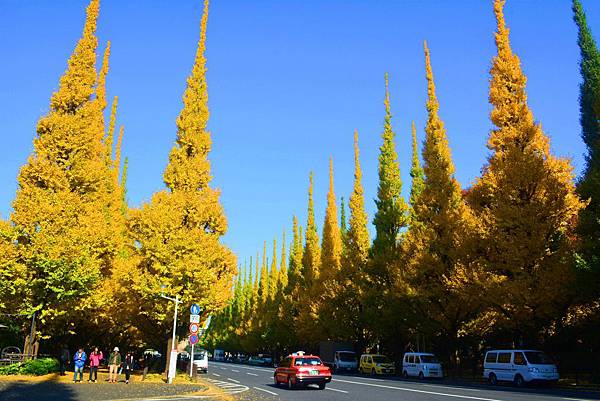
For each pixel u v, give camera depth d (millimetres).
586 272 20250
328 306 44594
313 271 55469
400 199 39000
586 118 32844
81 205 25797
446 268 30469
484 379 27734
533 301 23250
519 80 27703
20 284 23453
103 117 35875
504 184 25453
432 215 32156
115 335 39625
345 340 44219
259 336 73938
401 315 34125
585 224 21203
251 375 36688
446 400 15352
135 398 16484
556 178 24469
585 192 22125
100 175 27203
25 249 23906
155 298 26969
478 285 25438
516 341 28719
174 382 24438
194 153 29969
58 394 16547
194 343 24312
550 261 23719
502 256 25125
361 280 39156
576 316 24812
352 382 25984
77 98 26906
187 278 27438
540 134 26516
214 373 39875
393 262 36000
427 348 43625
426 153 33594
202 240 28203
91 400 15219
